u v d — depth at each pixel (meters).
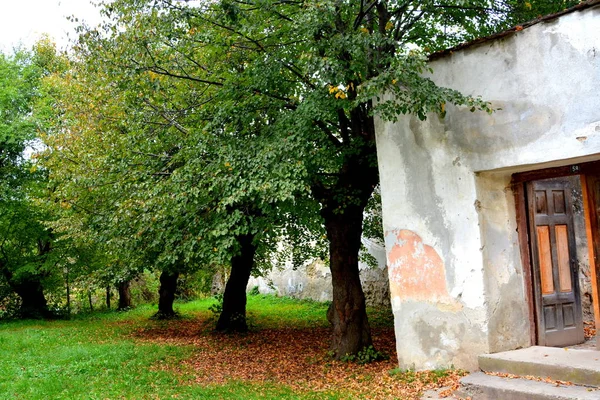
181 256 11.81
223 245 7.62
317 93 7.79
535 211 7.29
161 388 7.59
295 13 8.13
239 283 14.10
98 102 10.84
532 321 7.01
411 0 8.00
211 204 8.38
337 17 7.64
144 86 9.09
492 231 6.81
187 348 11.39
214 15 8.32
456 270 6.86
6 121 18.22
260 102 8.62
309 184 8.05
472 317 6.67
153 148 9.68
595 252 6.31
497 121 6.51
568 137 5.83
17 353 10.99
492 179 6.95
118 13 8.52
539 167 6.58
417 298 7.29
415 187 7.36
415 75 6.46
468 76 6.81
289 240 15.10
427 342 7.16
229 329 13.76
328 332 13.22
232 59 9.13
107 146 10.30
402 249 7.49
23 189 18.31
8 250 19.86
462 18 8.94
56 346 12.05
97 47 9.08
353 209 9.27
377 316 15.39
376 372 7.90
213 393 7.19
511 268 6.94
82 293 21.34
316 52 7.60
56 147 12.17
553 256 7.41
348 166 8.91
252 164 7.54
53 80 14.49
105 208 10.84
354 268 9.20
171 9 8.22
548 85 6.03
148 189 8.72
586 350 6.43
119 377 8.38
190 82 9.63
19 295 21.11
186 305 24.09
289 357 10.02
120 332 14.90
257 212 8.73
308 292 21.64
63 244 18.55
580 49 5.75
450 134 6.98
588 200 6.32
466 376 6.25
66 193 10.89
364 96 6.49
